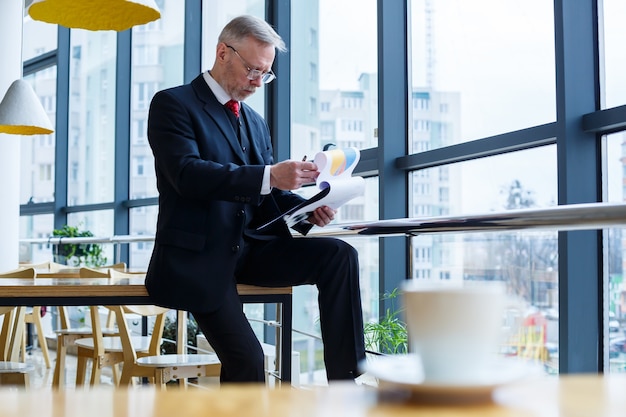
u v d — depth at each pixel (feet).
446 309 1.87
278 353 9.48
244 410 1.67
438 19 13.01
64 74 28.73
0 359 12.25
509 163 11.21
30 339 24.63
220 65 7.90
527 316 10.40
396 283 13.60
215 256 7.33
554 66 10.41
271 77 8.01
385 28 13.87
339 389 1.92
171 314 16.56
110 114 25.98
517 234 10.66
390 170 13.83
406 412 1.66
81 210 27.40
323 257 7.51
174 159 7.26
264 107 17.94
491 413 1.63
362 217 14.97
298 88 17.24
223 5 20.71
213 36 21.29
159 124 7.52
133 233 24.93
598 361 9.49
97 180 26.71
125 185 25.07
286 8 17.69
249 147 8.10
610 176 9.59
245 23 7.84
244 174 7.03
